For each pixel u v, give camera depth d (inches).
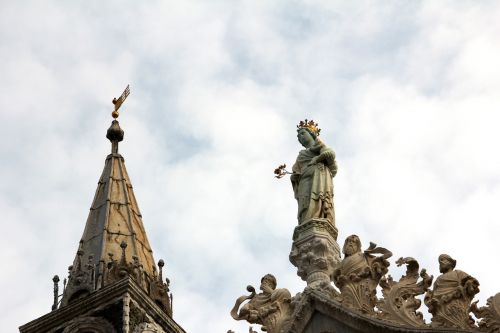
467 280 829.8
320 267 900.0
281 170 957.8
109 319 987.9
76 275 1032.8
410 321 837.2
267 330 885.8
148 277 1039.6
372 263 864.9
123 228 1073.5
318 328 869.2
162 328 1007.6
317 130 975.0
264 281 906.7
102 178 1123.3
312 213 923.4
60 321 1000.9
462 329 819.4
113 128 1165.1
